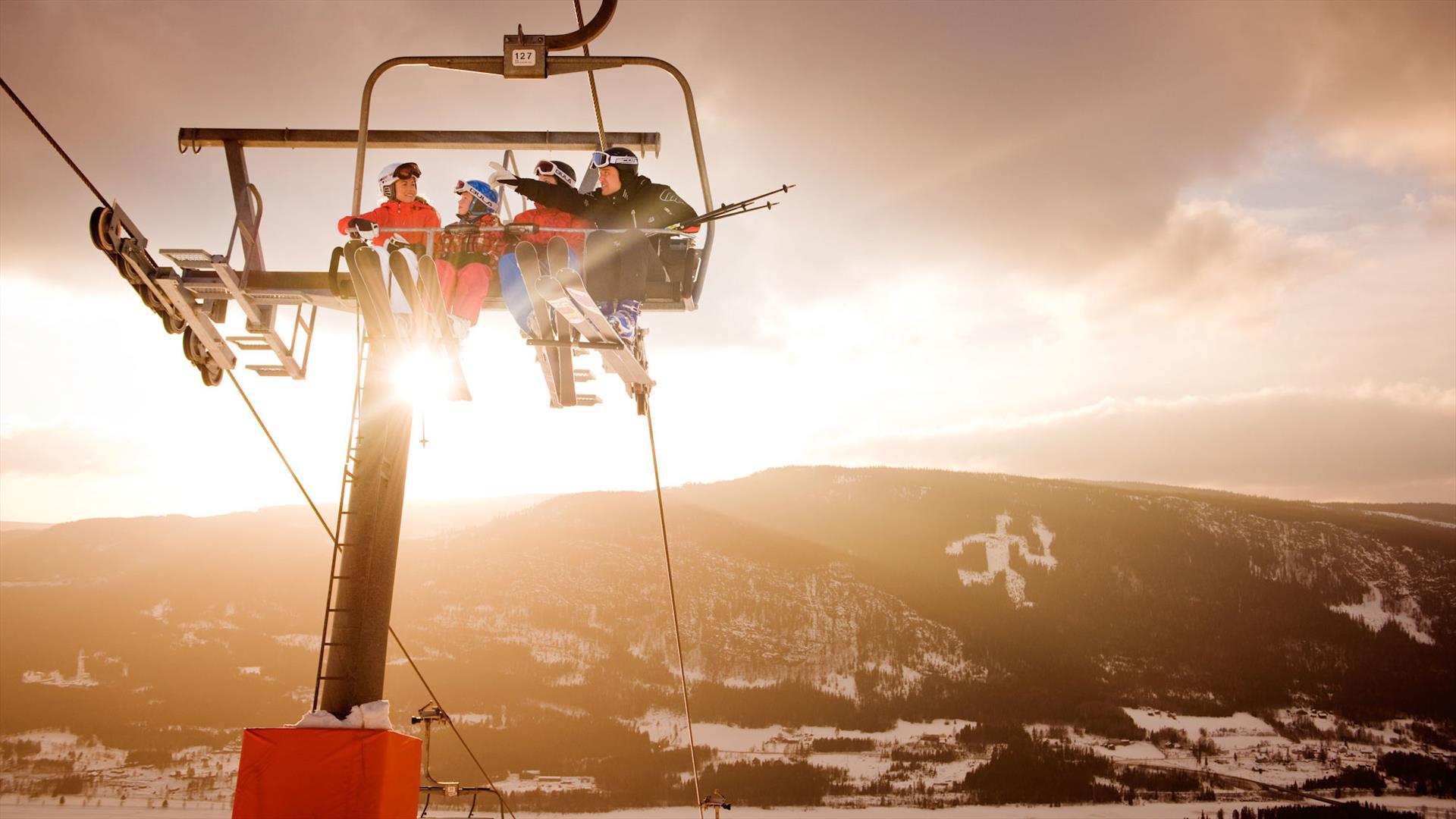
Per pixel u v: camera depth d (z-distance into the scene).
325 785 4.53
